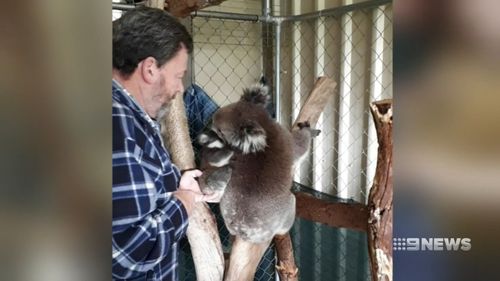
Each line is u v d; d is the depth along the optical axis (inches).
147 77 42.4
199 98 94.3
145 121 41.3
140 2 65.9
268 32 125.7
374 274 48.9
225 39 126.3
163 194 42.6
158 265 43.4
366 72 105.6
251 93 57.4
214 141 53.1
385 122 47.9
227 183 52.7
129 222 37.5
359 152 108.9
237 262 56.3
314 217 61.3
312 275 94.0
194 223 56.6
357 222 56.1
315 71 119.3
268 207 53.7
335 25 113.1
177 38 43.2
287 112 127.7
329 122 116.5
